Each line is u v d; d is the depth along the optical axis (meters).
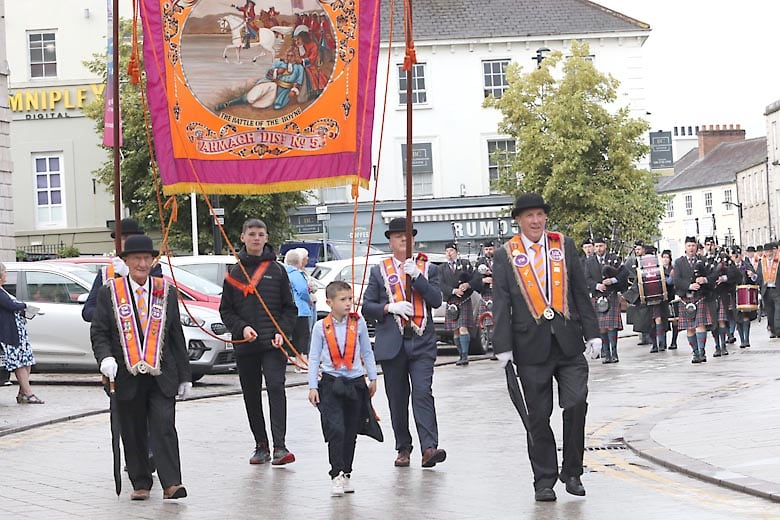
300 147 13.81
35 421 18.14
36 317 24.69
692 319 26.17
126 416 11.85
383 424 17.39
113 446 11.85
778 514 9.95
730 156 110.06
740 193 102.94
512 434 15.79
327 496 11.72
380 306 13.30
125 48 48.72
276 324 13.68
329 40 13.84
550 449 11.24
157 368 11.73
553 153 52.03
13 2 53.78
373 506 11.10
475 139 59.91
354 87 13.85
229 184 13.78
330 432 11.88
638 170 52.81
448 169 59.81
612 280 27.41
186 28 13.64
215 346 23.83
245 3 13.64
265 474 13.20
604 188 51.84
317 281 31.03
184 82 13.69
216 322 24.02
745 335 31.03
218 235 44.19
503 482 12.19
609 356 27.55
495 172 59.94
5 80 36.91
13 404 20.81
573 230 52.03
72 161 51.53
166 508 11.34
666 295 30.45
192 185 13.66
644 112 61.03
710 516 9.99
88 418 19.06
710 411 16.50
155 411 11.77
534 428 11.25
